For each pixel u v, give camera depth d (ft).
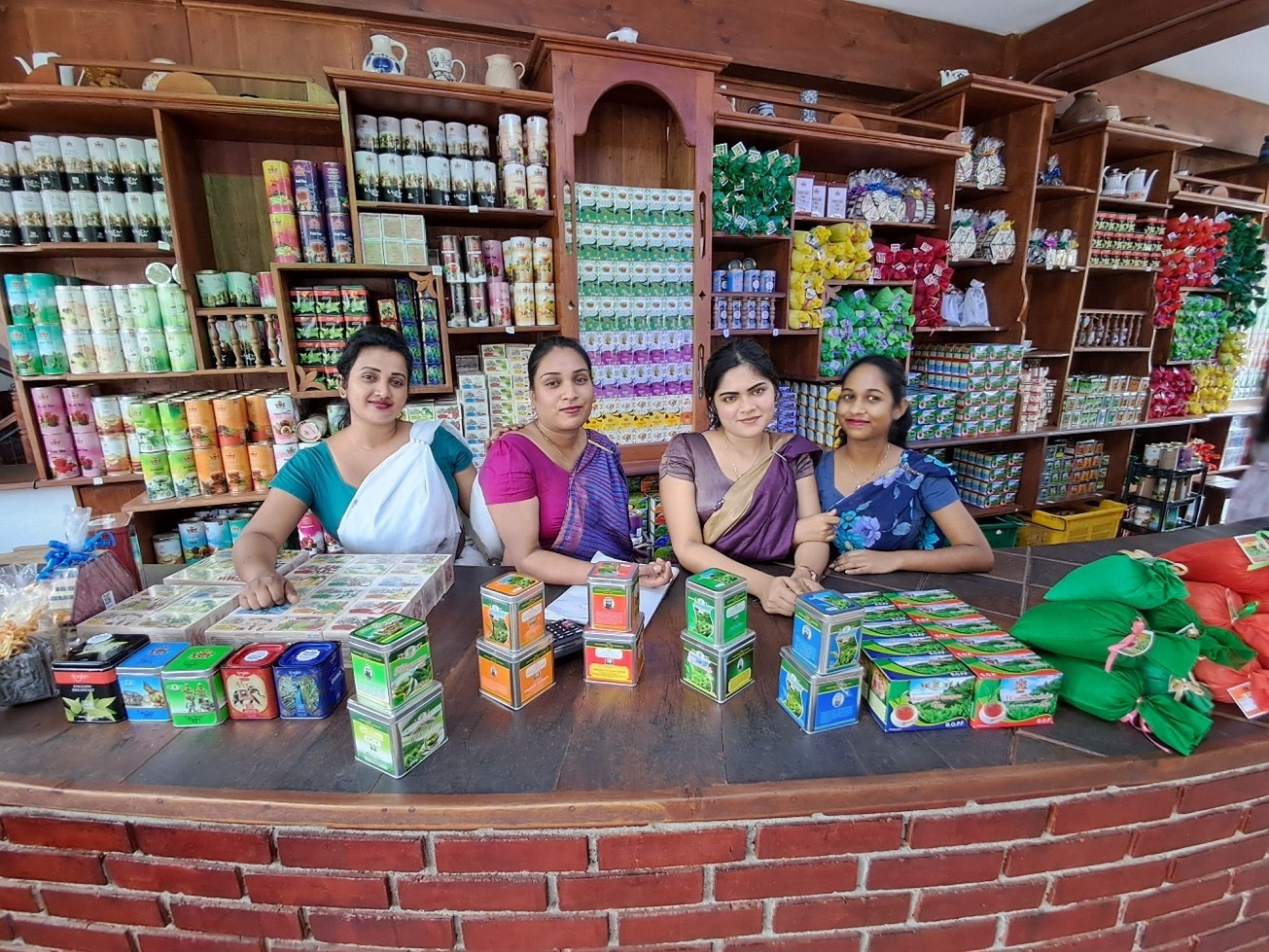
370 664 2.43
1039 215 11.53
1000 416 10.80
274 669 2.83
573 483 4.80
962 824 2.65
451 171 7.20
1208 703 2.84
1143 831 2.82
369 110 7.18
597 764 2.56
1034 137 9.89
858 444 5.25
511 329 7.70
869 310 9.37
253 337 7.10
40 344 6.70
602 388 8.14
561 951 2.66
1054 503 11.96
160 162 6.50
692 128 7.73
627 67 7.35
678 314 8.25
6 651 2.92
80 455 7.11
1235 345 13.33
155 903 2.68
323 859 2.54
